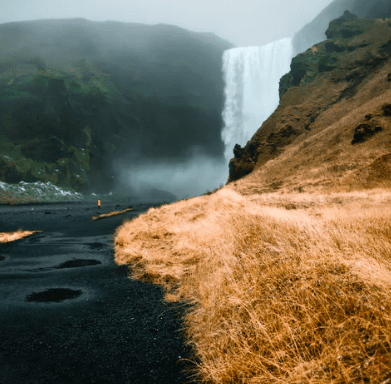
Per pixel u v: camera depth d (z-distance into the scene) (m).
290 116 59.09
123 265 6.96
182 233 8.77
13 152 181.38
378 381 1.57
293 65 73.62
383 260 2.88
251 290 3.21
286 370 1.98
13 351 2.88
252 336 2.55
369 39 65.62
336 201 14.53
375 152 27.50
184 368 2.56
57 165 194.38
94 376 2.46
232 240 5.50
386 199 13.15
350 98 53.06
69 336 3.23
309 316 2.34
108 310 4.04
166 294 4.56
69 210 61.16
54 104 197.00
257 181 40.19
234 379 2.21
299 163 38.56
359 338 1.93
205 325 3.15
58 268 7.09
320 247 3.45
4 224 29.97
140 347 2.96
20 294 4.88
